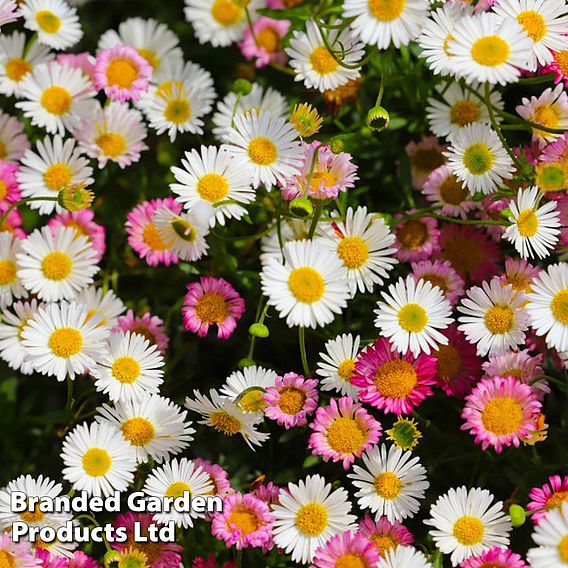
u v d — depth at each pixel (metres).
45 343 0.46
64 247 0.47
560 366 0.46
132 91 0.47
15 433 0.49
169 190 0.50
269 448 0.47
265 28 0.51
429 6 0.46
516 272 0.46
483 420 0.44
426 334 0.45
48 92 0.49
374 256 0.45
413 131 0.49
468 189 0.47
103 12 0.54
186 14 0.51
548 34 0.46
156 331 0.48
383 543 0.44
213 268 0.48
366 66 0.49
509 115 0.46
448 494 0.44
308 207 0.44
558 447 0.46
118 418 0.46
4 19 0.47
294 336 0.47
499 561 0.43
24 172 0.48
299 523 0.44
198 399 0.45
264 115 0.45
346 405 0.44
